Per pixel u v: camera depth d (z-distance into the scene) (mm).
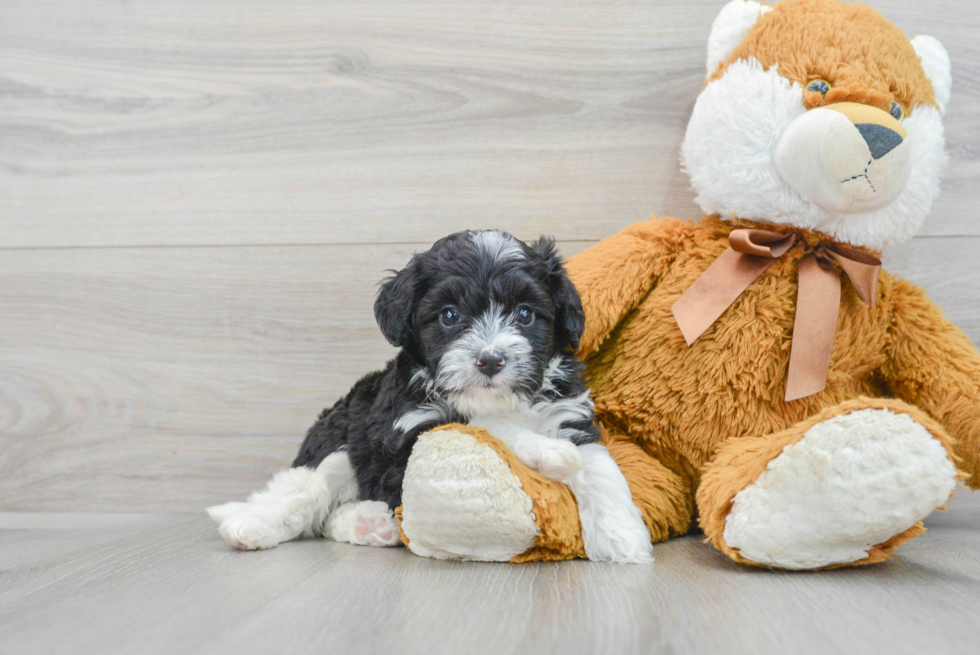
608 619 1210
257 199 2688
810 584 1439
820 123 1839
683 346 2004
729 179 1998
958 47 2512
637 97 2588
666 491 1959
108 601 1364
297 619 1222
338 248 2664
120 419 2684
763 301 1976
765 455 1548
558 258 1919
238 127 2695
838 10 2018
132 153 2719
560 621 1201
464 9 2629
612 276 2084
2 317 2719
